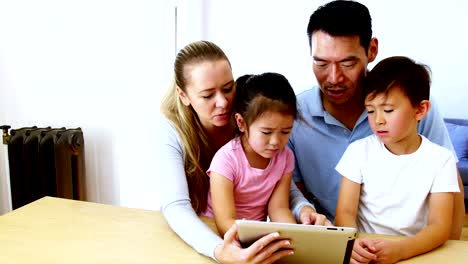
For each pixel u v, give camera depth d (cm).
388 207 113
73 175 205
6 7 208
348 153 119
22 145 204
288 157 115
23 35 211
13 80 217
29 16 208
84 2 202
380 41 304
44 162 202
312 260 84
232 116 113
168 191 106
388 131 105
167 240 99
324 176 136
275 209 110
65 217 111
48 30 208
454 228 117
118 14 202
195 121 117
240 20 275
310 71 282
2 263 88
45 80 214
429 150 110
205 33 267
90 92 211
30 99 218
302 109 136
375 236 102
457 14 294
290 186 119
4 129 205
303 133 135
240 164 108
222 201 104
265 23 277
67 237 100
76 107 214
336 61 115
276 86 103
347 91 121
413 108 104
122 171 217
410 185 110
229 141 117
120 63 206
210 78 104
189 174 117
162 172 111
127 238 99
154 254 92
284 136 104
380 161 113
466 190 283
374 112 107
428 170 108
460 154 293
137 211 115
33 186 207
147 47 205
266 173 110
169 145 116
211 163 111
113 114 212
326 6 120
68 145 198
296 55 281
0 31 212
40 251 93
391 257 90
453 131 298
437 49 302
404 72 104
